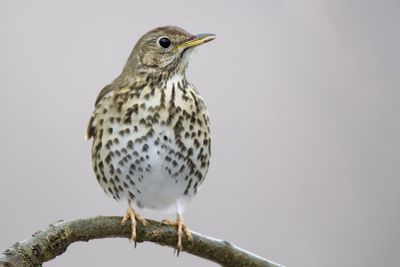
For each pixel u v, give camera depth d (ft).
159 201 12.32
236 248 12.09
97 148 12.28
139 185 12.26
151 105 12.21
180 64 12.26
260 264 12.09
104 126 12.25
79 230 12.03
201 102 12.28
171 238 12.09
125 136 12.22
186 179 12.28
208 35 12.27
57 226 12.01
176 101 12.23
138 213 12.11
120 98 12.24
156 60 12.26
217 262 12.09
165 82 12.25
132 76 12.27
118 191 12.30
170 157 12.23
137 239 12.08
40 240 11.98
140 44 12.29
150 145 12.21
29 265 11.94
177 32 12.28
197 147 12.26
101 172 12.29
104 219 12.05
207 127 12.29
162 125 12.21
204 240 12.09
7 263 11.93
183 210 12.35
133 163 12.23
